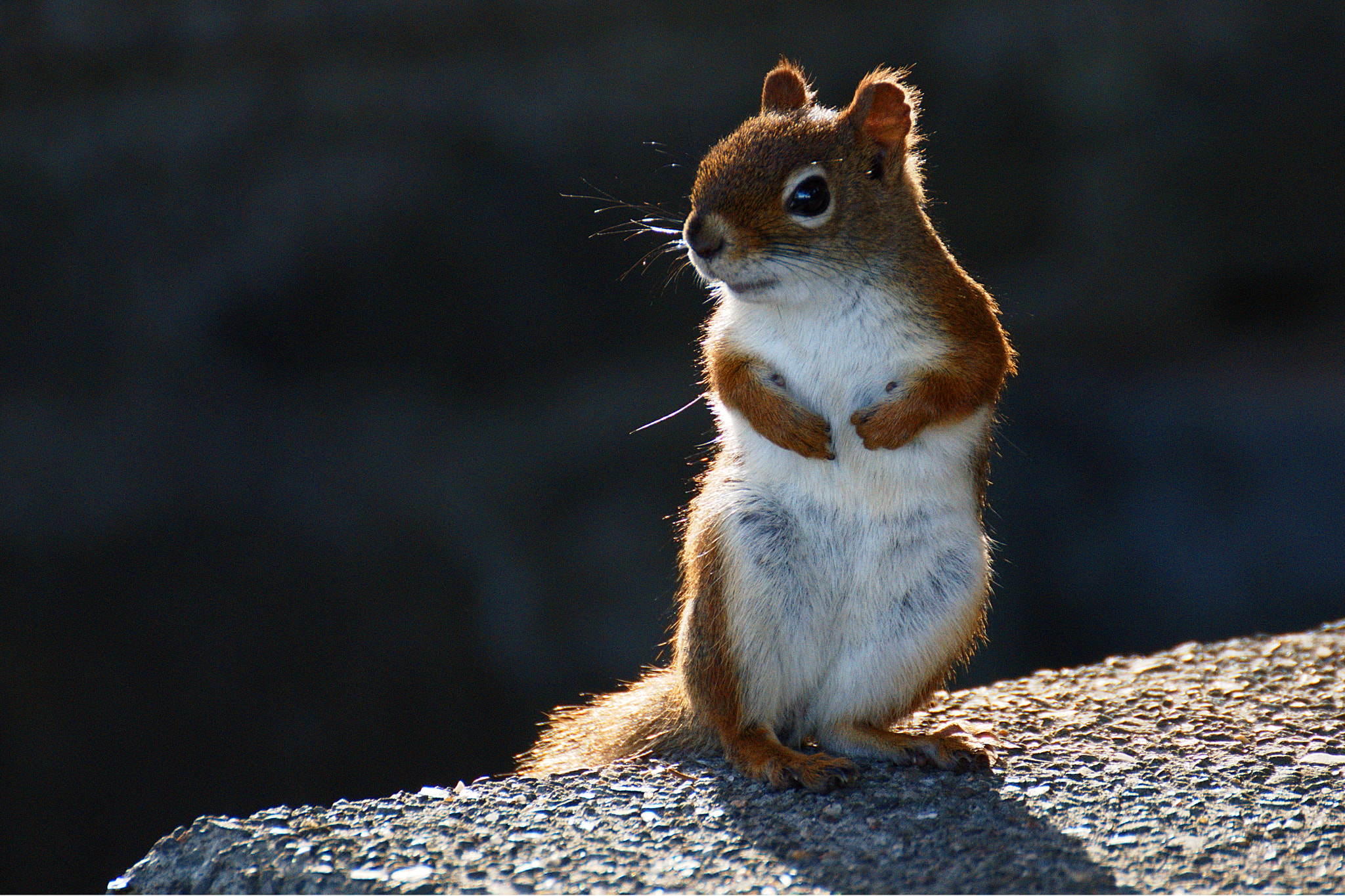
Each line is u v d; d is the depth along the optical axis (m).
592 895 4.02
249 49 21.94
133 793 17.41
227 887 4.20
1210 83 23.83
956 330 5.20
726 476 5.38
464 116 22.27
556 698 18.56
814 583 5.21
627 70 22.44
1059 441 21.27
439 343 22.64
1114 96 23.62
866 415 5.07
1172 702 5.95
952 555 5.19
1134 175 23.86
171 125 22.09
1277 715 5.72
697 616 5.20
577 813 4.66
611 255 22.45
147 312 22.52
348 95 22.14
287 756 17.92
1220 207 24.06
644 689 5.89
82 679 18.39
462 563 20.12
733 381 5.32
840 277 5.19
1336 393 21.50
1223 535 19.33
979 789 4.86
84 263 22.33
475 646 19.19
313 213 22.14
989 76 23.41
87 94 22.05
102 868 16.88
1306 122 23.75
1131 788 4.86
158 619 19.25
